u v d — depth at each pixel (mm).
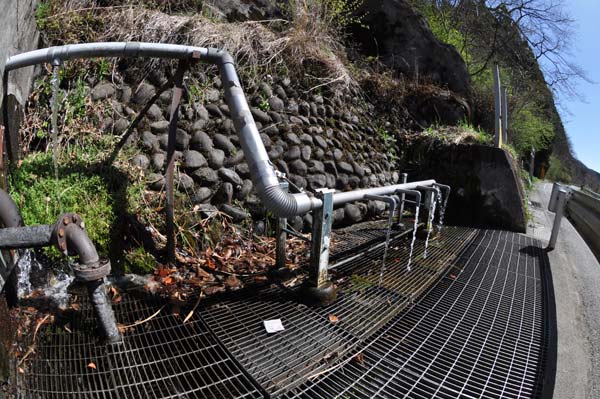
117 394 1447
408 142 5441
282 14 4797
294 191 3457
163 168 2797
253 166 1957
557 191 3871
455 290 2686
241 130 2043
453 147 4945
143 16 3312
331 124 4320
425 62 6719
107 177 2463
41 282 2053
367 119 5086
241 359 1708
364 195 2445
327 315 2158
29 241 1505
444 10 11062
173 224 2408
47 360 1596
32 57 1982
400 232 3711
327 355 1790
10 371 1471
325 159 3895
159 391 1484
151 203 2607
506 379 1739
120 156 2623
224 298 2254
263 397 1499
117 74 2949
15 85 2195
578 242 4449
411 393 1605
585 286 3090
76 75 2770
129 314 2006
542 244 4094
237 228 3025
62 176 2320
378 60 6320
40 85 2590
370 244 3371
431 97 6102
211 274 2512
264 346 1821
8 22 1999
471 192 4801
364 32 6535
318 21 4844
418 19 6734
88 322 1863
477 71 11062
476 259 3355
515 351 1979
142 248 2418
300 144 3686
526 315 2398
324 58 4578
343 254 3098
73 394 1428
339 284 2568
